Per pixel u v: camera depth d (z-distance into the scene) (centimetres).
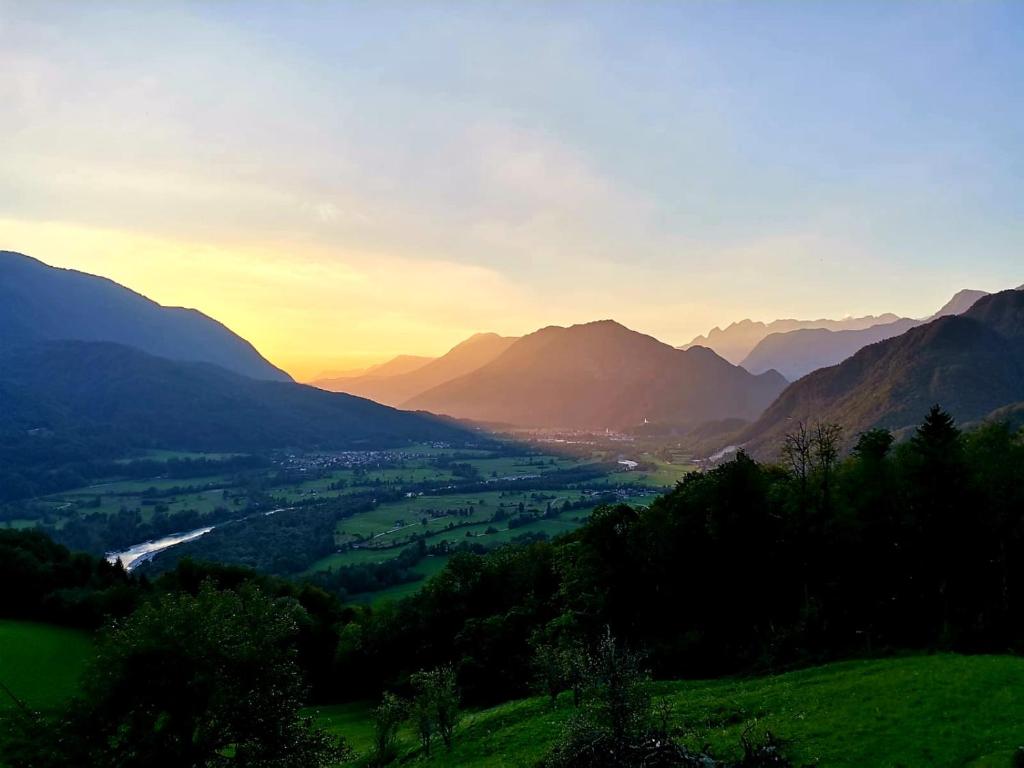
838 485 6694
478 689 7156
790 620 6378
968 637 5369
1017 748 2912
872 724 3512
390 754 5559
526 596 8812
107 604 10250
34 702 6894
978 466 6406
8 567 10500
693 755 2978
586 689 3003
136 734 2992
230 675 3206
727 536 6612
